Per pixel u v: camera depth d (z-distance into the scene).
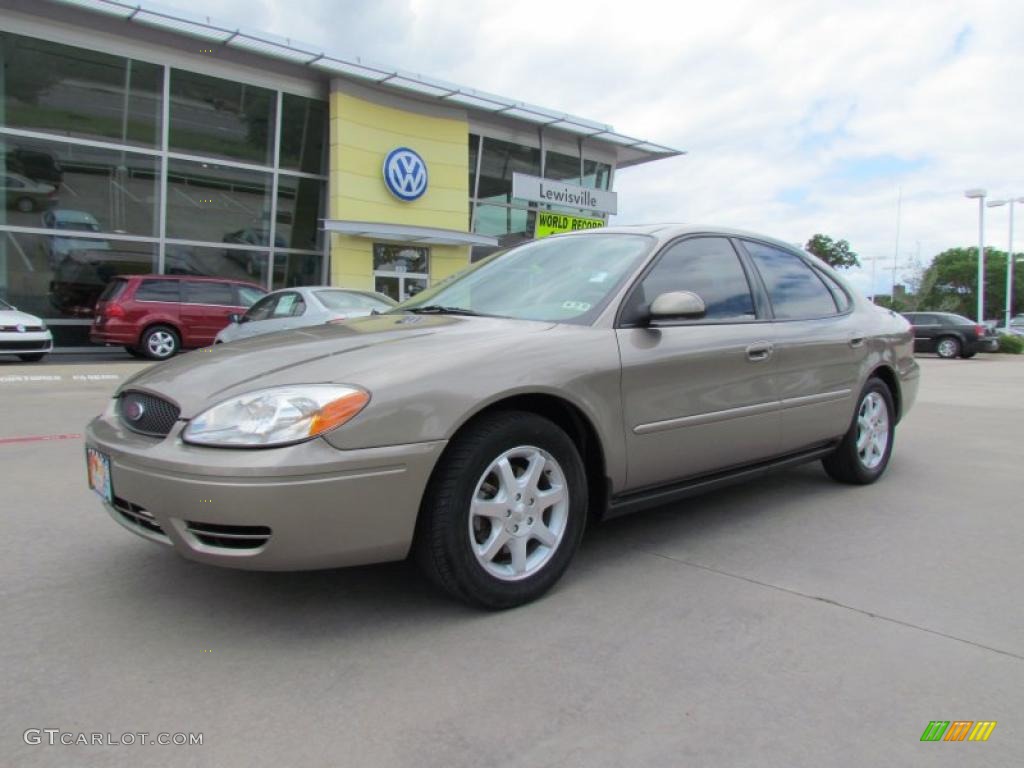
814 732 2.05
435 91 19.14
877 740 2.02
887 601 2.94
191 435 2.44
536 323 3.19
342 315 10.05
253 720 2.08
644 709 2.16
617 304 3.27
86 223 16.08
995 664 2.44
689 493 3.57
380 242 19.27
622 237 3.76
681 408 3.35
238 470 2.30
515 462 2.85
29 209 15.47
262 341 3.17
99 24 15.36
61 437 6.22
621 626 2.69
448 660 2.43
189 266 17.41
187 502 2.36
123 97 16.12
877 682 2.32
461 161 20.77
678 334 3.41
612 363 3.08
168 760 1.90
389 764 1.90
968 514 4.16
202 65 16.73
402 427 2.49
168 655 2.45
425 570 2.66
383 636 2.59
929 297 58.84
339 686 2.26
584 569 3.26
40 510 4.04
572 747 1.97
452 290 3.92
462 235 19.56
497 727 2.06
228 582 3.05
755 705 2.18
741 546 3.58
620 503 3.24
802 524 3.96
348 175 18.61
